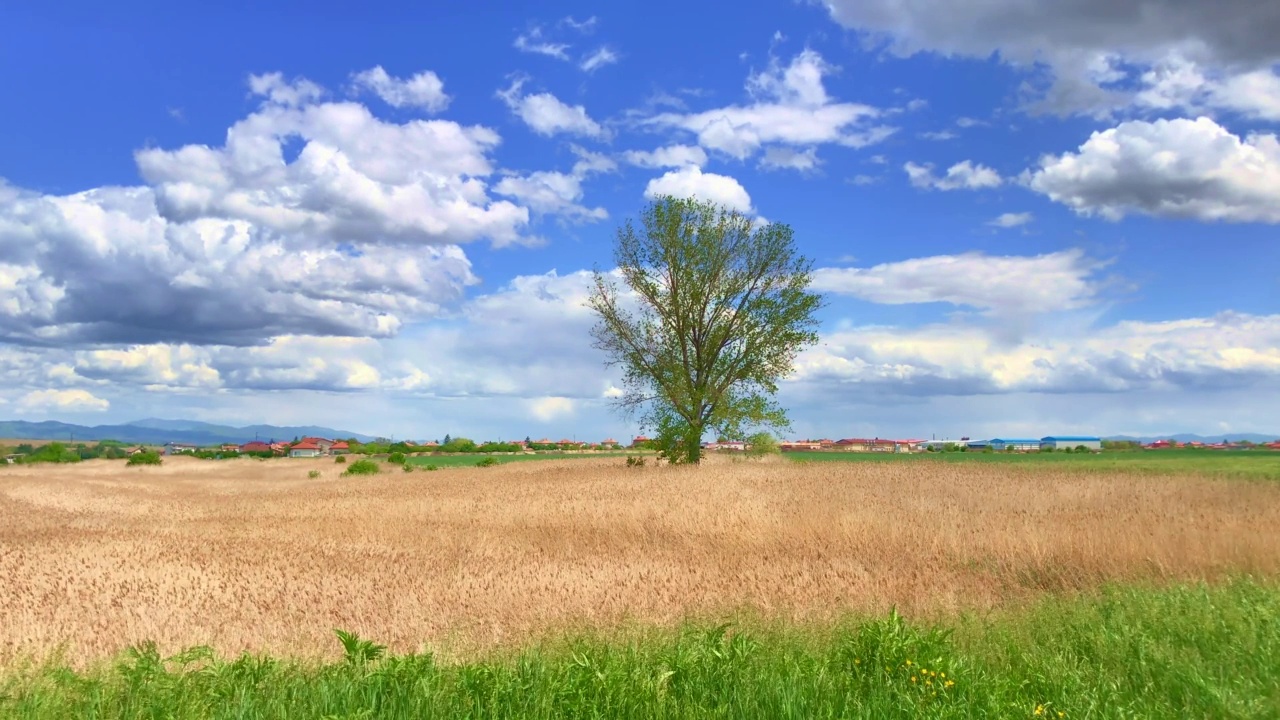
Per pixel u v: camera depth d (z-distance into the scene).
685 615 10.05
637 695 6.10
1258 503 23.70
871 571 14.45
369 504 30.25
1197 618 8.71
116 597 12.70
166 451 139.62
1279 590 10.55
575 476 40.53
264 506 31.61
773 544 17.73
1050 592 12.62
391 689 6.45
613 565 15.35
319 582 13.91
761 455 48.41
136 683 6.68
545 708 5.95
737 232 42.22
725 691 6.27
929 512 21.14
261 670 7.07
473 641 9.27
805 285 41.84
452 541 19.39
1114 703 6.24
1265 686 6.51
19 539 20.61
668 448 44.34
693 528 19.89
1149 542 14.59
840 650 7.48
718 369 43.31
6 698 6.54
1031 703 6.18
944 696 6.20
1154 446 130.12
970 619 9.36
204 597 12.68
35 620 10.99
